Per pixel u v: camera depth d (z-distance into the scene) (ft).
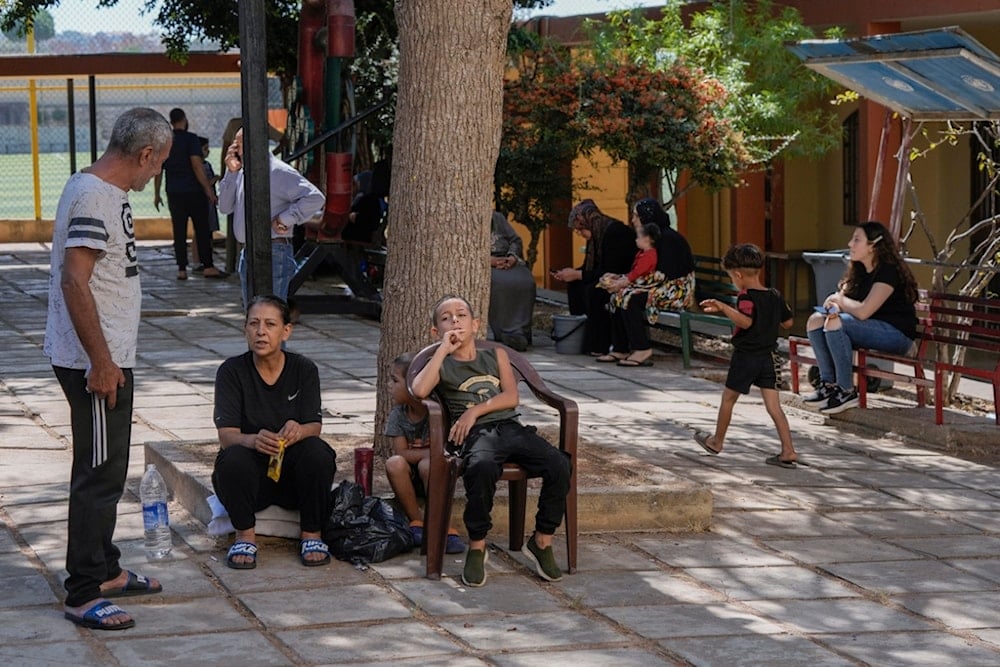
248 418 20.54
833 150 62.03
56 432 29.48
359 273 48.57
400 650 17.11
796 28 51.62
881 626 18.90
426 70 23.65
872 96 36.14
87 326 16.85
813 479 27.94
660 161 48.93
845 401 33.68
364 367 38.52
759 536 23.35
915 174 56.49
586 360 41.86
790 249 63.52
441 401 20.86
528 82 50.75
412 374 20.74
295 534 21.18
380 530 20.63
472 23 23.58
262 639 17.38
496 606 18.97
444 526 19.95
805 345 35.73
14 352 40.40
